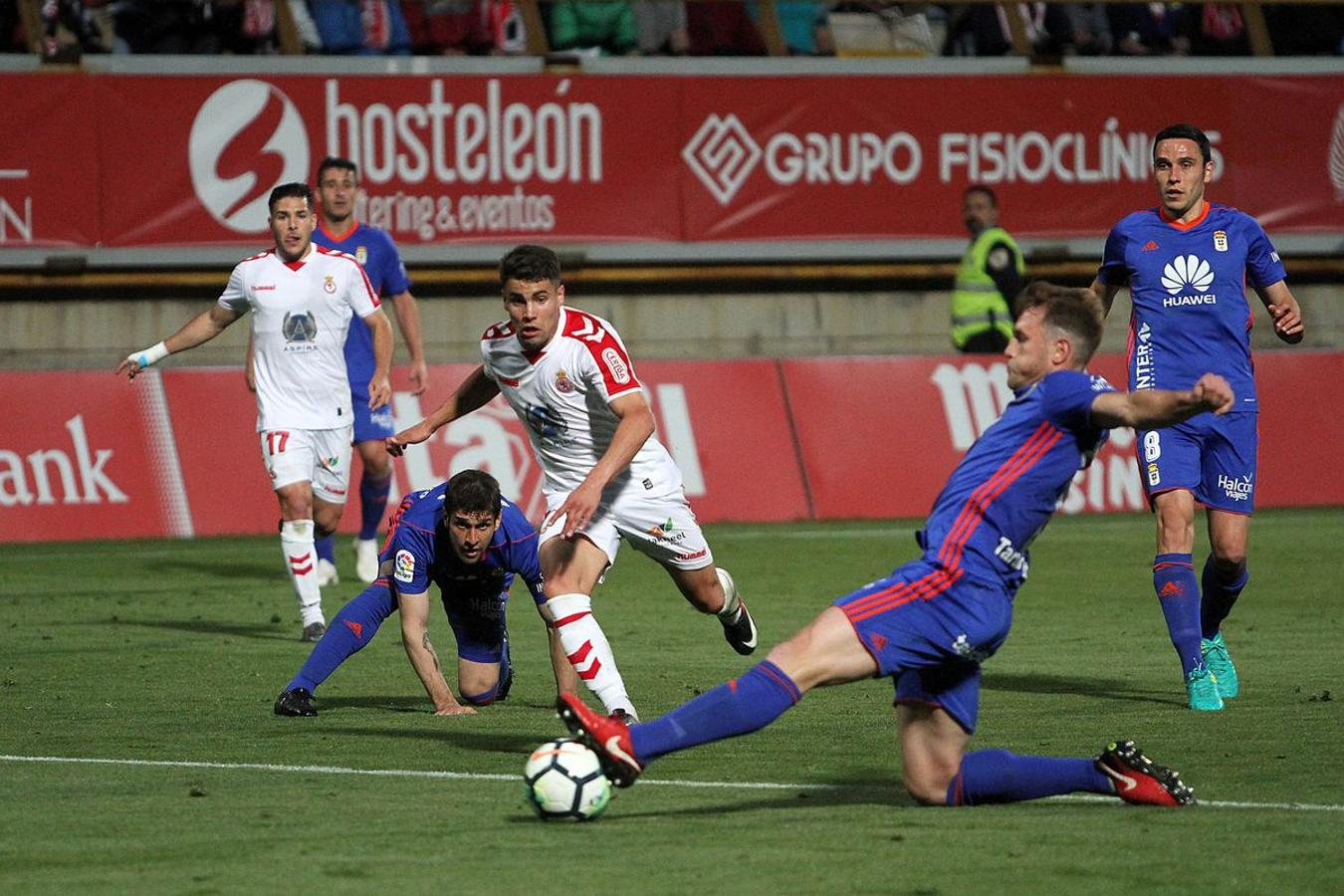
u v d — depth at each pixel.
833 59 67.56
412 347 45.06
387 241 44.66
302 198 36.78
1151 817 19.28
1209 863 17.11
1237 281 28.50
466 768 22.78
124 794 20.97
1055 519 61.31
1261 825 18.80
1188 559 27.97
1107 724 25.98
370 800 20.56
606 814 19.70
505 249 64.94
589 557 23.62
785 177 67.25
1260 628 37.31
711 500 60.31
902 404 62.62
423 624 27.20
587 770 19.09
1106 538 55.38
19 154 61.31
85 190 61.88
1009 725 25.95
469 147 64.56
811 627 19.00
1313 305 71.75
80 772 22.56
